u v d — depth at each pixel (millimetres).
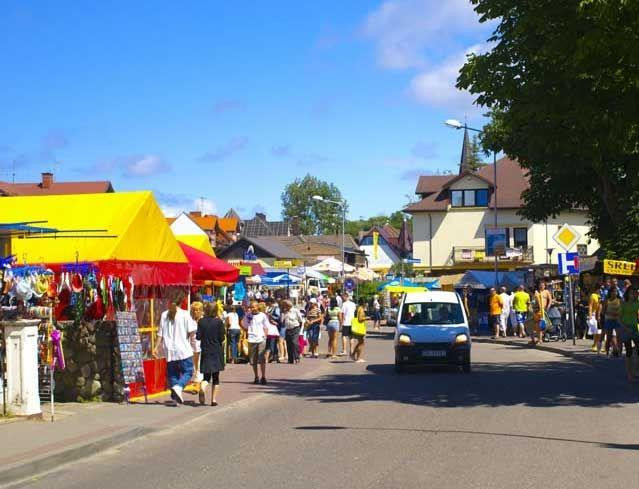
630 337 17219
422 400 15070
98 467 9664
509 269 66188
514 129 16562
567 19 14586
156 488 8344
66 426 11961
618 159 17453
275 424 12609
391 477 8414
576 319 32719
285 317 25844
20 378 12617
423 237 69000
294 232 136625
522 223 66938
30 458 9375
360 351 26156
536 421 12172
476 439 10648
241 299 30750
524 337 34844
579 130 15664
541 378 18641
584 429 11422
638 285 30109
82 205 16984
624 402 14305
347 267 65750
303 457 9711
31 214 16844
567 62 14438
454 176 71500
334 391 17188
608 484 8016
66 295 15430
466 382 18125
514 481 8164
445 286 52500
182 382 14922
